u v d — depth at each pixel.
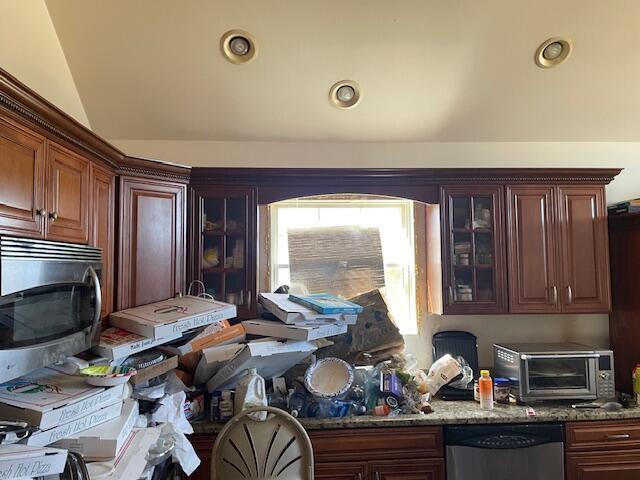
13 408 1.22
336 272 2.92
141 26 2.19
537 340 2.89
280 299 2.50
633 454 2.26
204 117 2.67
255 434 1.86
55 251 1.42
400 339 2.62
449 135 2.87
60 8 2.10
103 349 1.75
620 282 2.72
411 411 2.28
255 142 2.83
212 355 2.16
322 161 2.86
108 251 2.06
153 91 2.50
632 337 2.64
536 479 2.21
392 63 2.43
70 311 1.52
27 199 1.42
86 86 2.45
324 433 2.18
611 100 2.70
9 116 1.33
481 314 2.67
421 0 2.13
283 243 2.95
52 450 1.04
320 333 2.29
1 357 1.16
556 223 2.65
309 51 2.35
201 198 2.53
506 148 2.94
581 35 2.34
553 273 2.63
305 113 2.67
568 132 2.90
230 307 2.17
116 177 2.15
